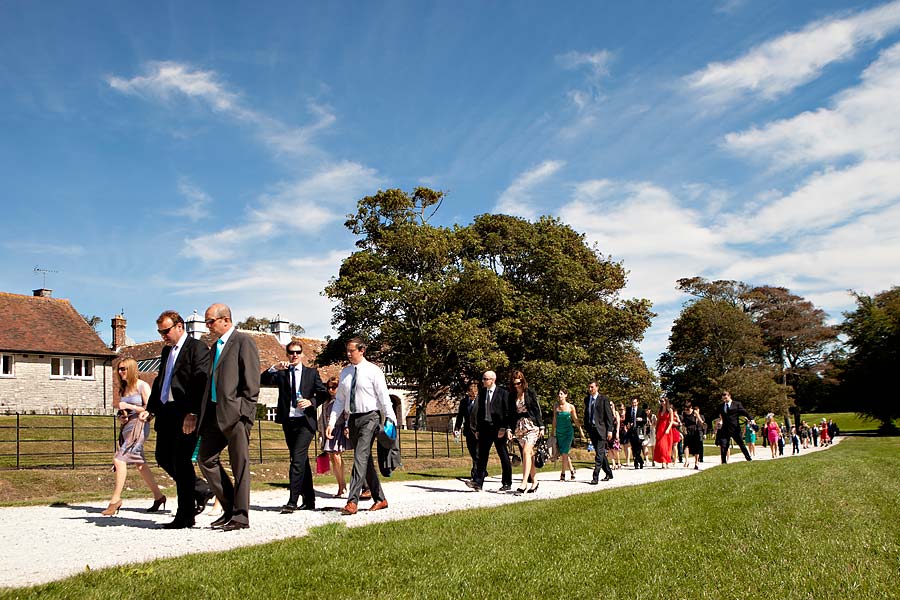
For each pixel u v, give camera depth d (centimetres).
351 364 1016
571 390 4059
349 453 2369
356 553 643
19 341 4134
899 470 1689
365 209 4531
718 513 892
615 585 546
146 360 5969
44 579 557
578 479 1644
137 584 525
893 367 6800
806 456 2514
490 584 544
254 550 661
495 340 4147
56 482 1543
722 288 7719
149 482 999
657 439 2136
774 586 538
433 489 1380
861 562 611
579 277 4469
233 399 806
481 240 4584
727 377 6469
